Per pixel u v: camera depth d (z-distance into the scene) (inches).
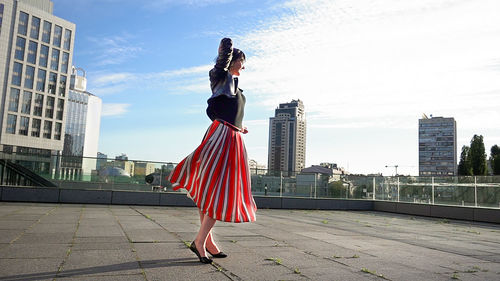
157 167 496.7
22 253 137.3
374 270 131.7
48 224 232.1
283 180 579.2
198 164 129.8
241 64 139.7
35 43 3154.5
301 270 126.0
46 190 446.6
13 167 439.8
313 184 597.3
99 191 467.8
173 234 207.6
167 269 118.0
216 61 133.6
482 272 137.4
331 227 296.4
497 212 441.7
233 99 134.2
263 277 113.0
